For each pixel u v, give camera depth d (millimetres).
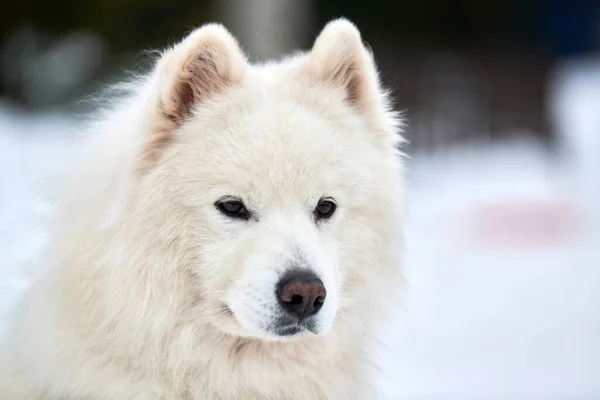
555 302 12008
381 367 6379
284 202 5539
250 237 5461
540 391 9078
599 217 16016
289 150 5531
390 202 6051
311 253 5395
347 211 5816
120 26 21047
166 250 5496
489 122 23234
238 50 5887
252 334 5367
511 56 23891
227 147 5531
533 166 20375
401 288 6230
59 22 21172
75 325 5512
